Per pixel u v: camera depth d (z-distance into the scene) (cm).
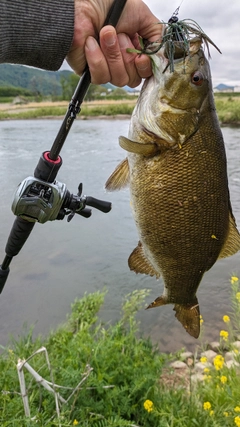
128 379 61
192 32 36
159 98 38
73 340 70
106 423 52
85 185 222
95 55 36
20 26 33
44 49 35
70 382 58
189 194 39
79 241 151
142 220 41
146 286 116
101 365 61
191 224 40
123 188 43
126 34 37
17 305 108
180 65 37
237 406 59
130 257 46
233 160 271
